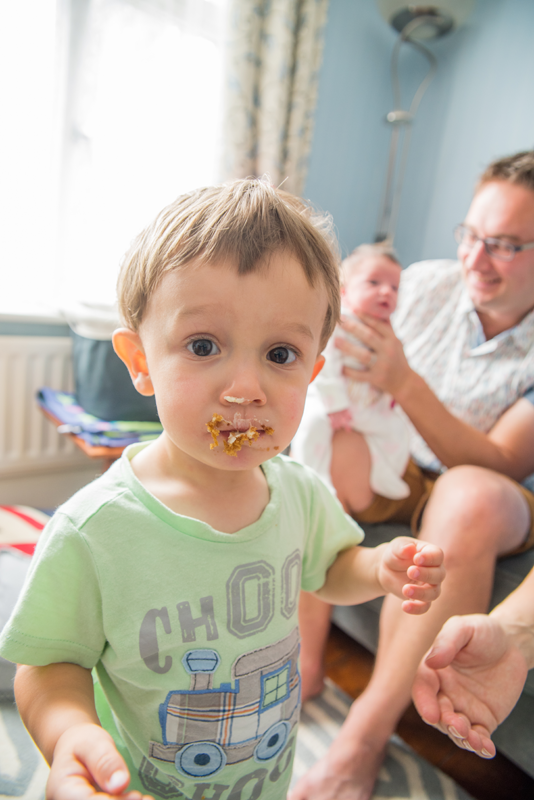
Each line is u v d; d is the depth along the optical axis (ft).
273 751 1.76
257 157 5.99
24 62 4.57
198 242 1.44
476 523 2.68
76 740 1.23
